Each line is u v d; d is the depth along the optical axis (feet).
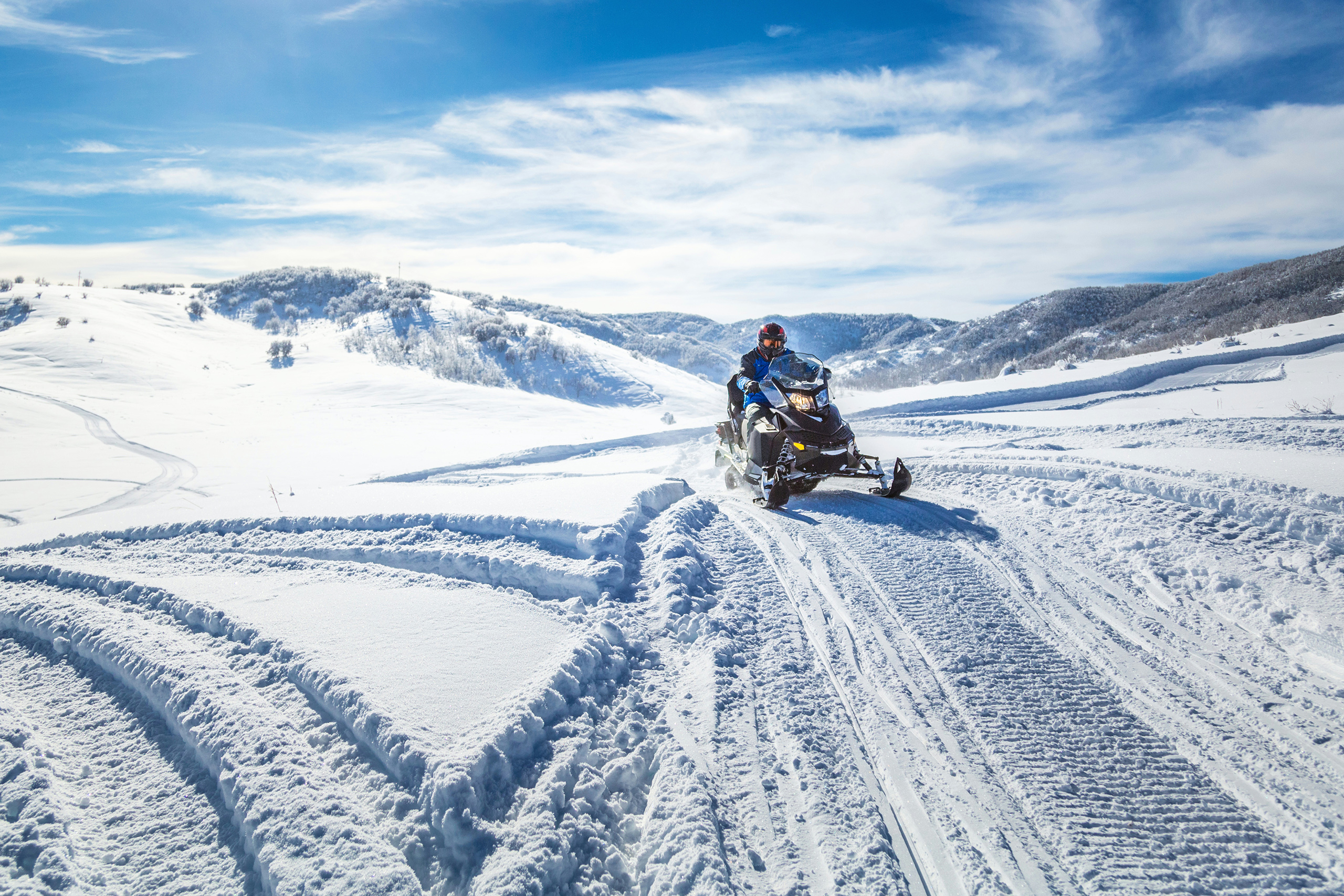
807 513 22.62
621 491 21.76
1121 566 16.58
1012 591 15.80
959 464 26.78
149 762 10.67
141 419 83.76
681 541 17.67
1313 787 9.21
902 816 9.04
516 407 93.50
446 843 8.32
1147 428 31.73
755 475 24.81
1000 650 13.19
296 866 7.88
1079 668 12.55
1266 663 12.19
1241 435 27.91
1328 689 11.23
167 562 19.22
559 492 22.48
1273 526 16.05
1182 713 11.03
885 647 13.43
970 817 8.96
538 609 14.64
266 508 23.41
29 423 79.30
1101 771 9.79
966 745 10.44
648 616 14.67
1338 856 8.04
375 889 7.50
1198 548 16.07
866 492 25.40
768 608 15.28
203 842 8.92
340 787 9.24
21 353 126.31
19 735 11.39
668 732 10.83
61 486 46.73
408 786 9.09
